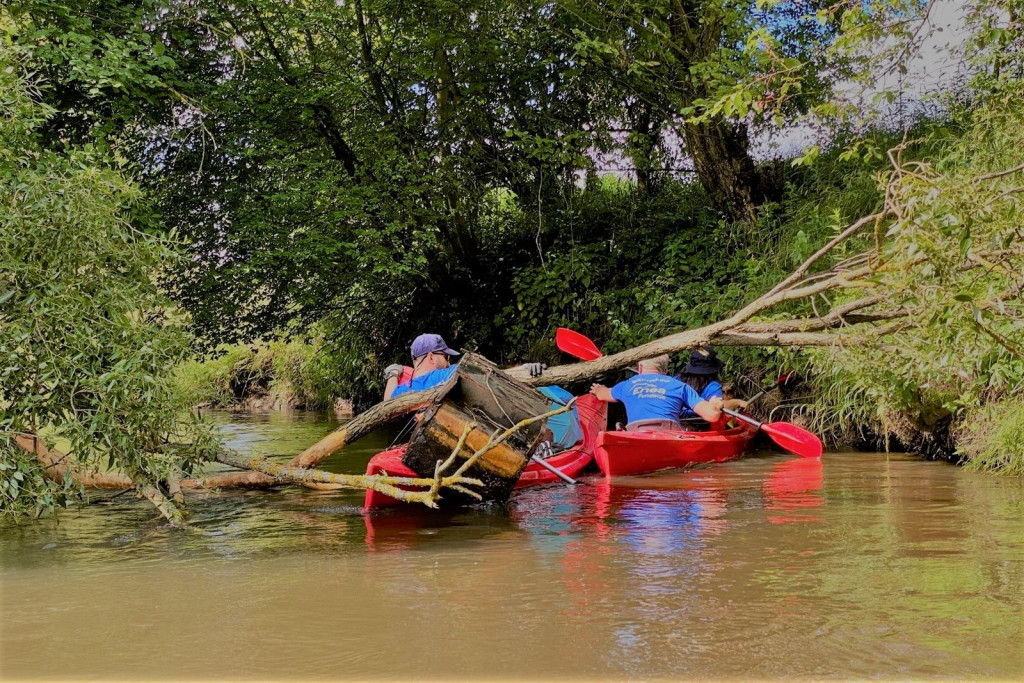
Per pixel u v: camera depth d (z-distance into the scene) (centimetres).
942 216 452
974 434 671
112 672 263
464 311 1299
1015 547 394
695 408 753
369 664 266
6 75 577
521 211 1299
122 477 644
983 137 714
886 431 757
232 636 295
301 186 1055
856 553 390
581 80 1232
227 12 1024
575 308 1151
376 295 1322
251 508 574
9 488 498
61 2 863
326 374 1592
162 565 405
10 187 507
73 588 363
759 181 1157
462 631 295
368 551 429
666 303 1039
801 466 715
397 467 564
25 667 268
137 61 891
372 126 1190
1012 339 523
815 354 776
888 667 254
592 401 807
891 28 571
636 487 622
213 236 1098
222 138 1073
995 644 270
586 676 253
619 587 345
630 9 1098
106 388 491
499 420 545
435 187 1134
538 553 412
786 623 294
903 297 539
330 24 1066
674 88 1141
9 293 486
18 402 500
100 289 520
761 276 969
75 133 971
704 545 418
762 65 946
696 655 267
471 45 1147
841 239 579
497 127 1237
